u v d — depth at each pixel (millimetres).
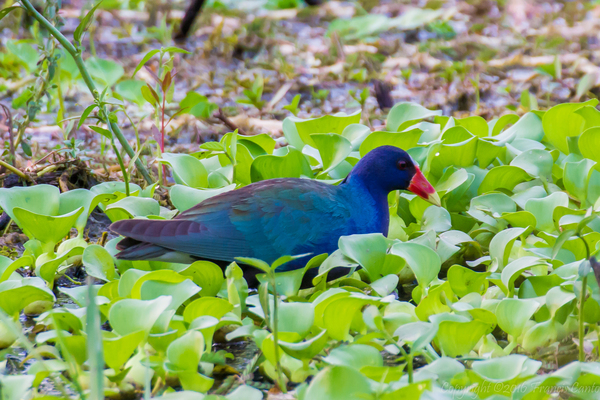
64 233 7746
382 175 7840
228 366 6137
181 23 18109
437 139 9562
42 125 13031
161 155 9102
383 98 14133
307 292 7621
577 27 19375
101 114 8742
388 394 4668
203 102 12789
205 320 5918
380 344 5941
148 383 4977
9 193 7836
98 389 4668
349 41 18625
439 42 18328
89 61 13344
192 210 7324
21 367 6344
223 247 7113
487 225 8320
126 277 6664
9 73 15438
